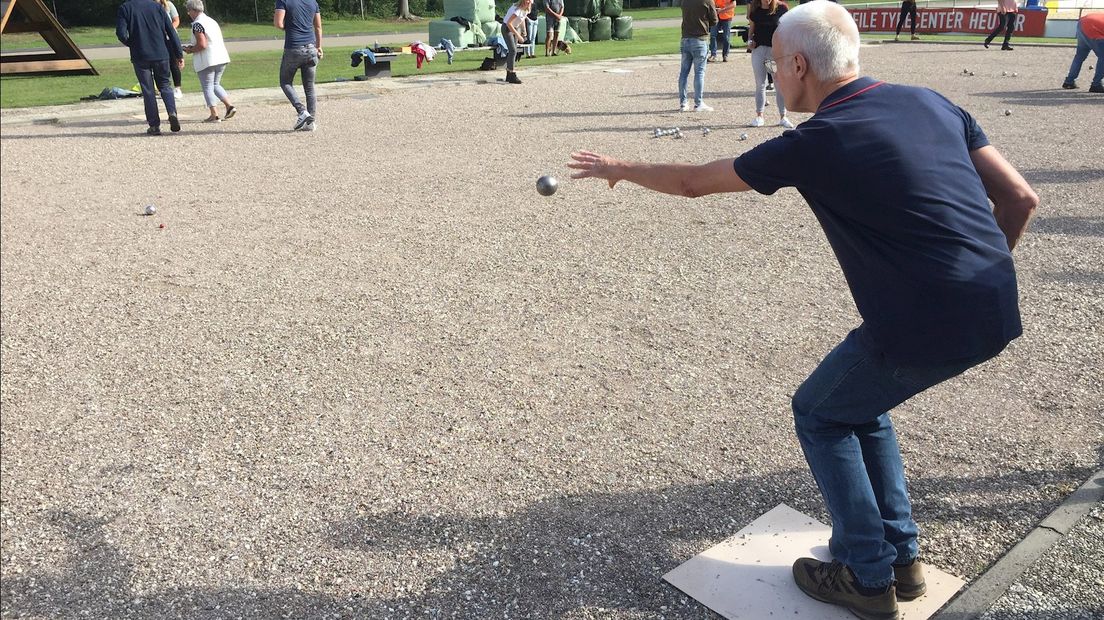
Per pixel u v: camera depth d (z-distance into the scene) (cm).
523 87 1644
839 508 252
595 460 368
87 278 625
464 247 667
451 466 368
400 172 934
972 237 216
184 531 331
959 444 368
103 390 452
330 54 2444
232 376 462
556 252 649
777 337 487
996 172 242
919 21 2705
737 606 274
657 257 631
